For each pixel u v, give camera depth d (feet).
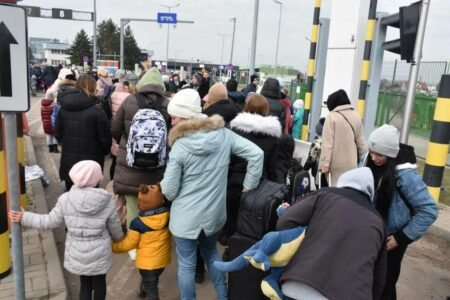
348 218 7.67
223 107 15.47
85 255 10.61
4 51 9.04
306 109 36.35
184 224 10.87
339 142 16.38
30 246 15.35
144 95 14.58
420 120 42.75
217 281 11.87
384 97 48.32
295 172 14.48
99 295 11.17
